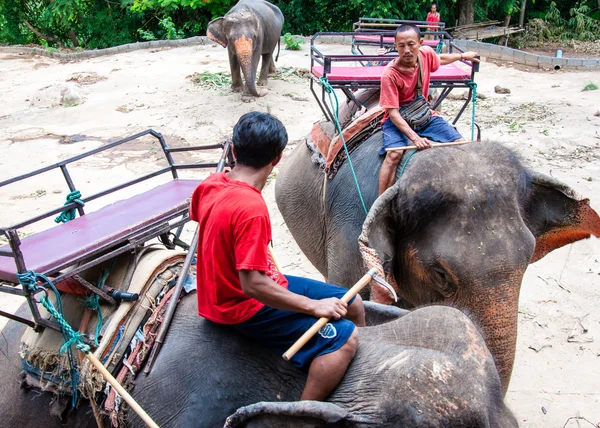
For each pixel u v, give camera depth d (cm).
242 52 1112
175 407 244
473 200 306
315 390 217
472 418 190
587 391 433
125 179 845
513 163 326
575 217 342
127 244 275
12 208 756
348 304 247
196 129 1038
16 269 252
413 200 316
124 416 251
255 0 1222
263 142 224
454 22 1916
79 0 2059
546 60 1484
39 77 1499
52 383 273
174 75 1412
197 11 2097
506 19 1875
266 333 234
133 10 1973
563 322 507
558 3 2044
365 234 312
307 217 480
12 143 1017
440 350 214
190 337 256
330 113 446
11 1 2172
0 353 306
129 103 1193
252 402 235
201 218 233
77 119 1124
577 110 1076
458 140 364
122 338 260
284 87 1252
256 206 216
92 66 1597
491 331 291
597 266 585
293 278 253
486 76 1388
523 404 421
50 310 236
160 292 276
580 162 836
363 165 390
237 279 230
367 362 217
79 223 292
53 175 867
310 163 482
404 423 194
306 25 2003
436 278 314
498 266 293
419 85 378
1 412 285
